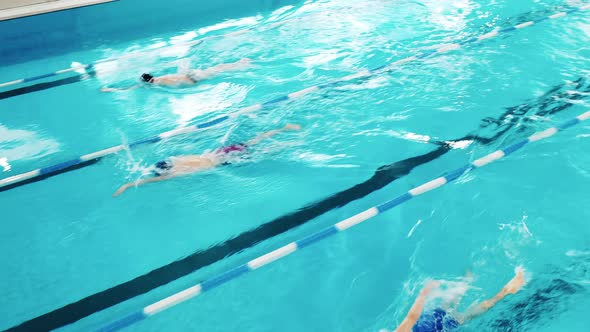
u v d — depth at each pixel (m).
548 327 1.71
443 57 3.79
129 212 2.49
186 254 2.21
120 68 4.10
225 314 1.89
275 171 2.70
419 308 1.83
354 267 2.06
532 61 3.61
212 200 2.52
